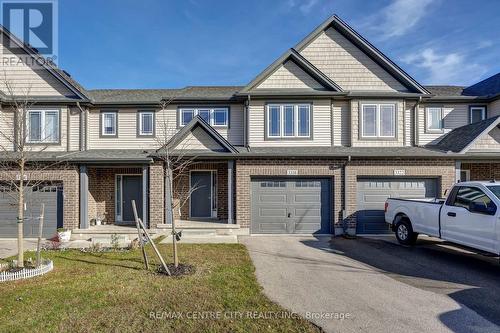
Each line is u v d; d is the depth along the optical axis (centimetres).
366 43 1295
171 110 1376
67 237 1100
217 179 1345
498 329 422
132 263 728
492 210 675
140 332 404
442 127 1360
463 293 554
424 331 415
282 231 1179
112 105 1350
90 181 1284
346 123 1303
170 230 1152
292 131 1278
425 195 1190
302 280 620
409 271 689
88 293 531
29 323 425
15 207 1159
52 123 1289
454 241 773
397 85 1315
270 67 1272
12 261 709
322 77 1263
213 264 721
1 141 1259
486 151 1145
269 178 1187
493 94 1330
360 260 785
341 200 1170
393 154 1150
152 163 1191
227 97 1331
